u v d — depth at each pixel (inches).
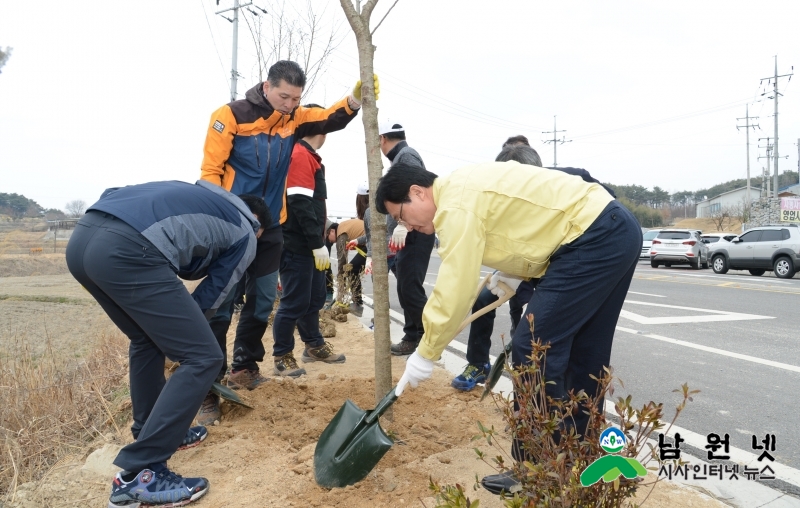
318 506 94.0
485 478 98.6
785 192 2046.0
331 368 185.2
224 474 107.7
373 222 118.4
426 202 97.2
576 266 90.2
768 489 104.5
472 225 89.0
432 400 146.0
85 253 94.3
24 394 141.3
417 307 189.0
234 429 127.0
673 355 221.1
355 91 151.1
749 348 233.5
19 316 357.7
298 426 128.3
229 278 111.5
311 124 157.5
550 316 91.2
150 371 111.2
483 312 112.4
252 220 116.8
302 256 168.6
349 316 296.8
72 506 99.2
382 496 96.6
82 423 137.3
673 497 96.4
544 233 91.6
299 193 162.9
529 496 68.8
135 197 99.1
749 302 385.1
